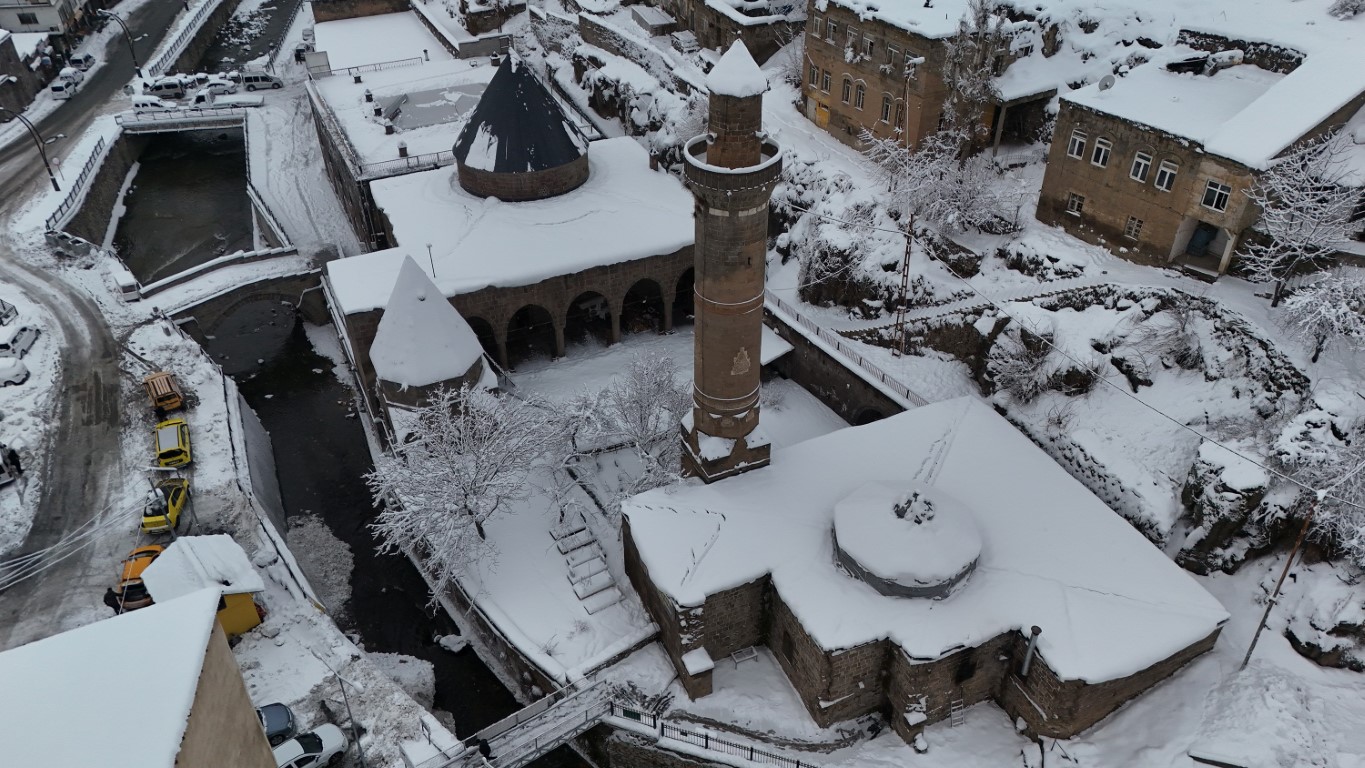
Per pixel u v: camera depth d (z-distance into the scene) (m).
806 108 61.41
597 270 50.50
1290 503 32.31
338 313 55.50
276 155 75.50
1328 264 37.72
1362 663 30.39
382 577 41.94
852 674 30.78
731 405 34.62
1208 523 33.78
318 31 90.06
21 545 38.62
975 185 46.91
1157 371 39.66
